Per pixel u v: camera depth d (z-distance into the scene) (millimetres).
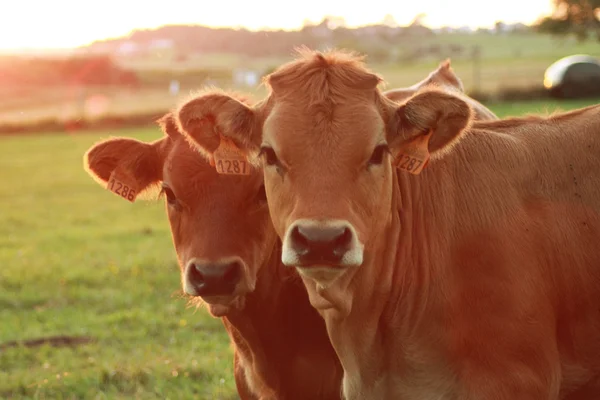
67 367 9609
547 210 5918
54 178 29500
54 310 12156
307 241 5039
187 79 77000
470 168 6031
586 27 69188
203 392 8750
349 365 6070
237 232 6672
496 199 5914
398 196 5941
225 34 105938
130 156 7238
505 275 5711
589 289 5891
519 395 5602
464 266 5809
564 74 44281
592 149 6047
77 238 18109
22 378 9250
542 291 5758
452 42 107625
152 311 11938
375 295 5859
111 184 7285
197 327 11203
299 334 6926
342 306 5691
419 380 5941
